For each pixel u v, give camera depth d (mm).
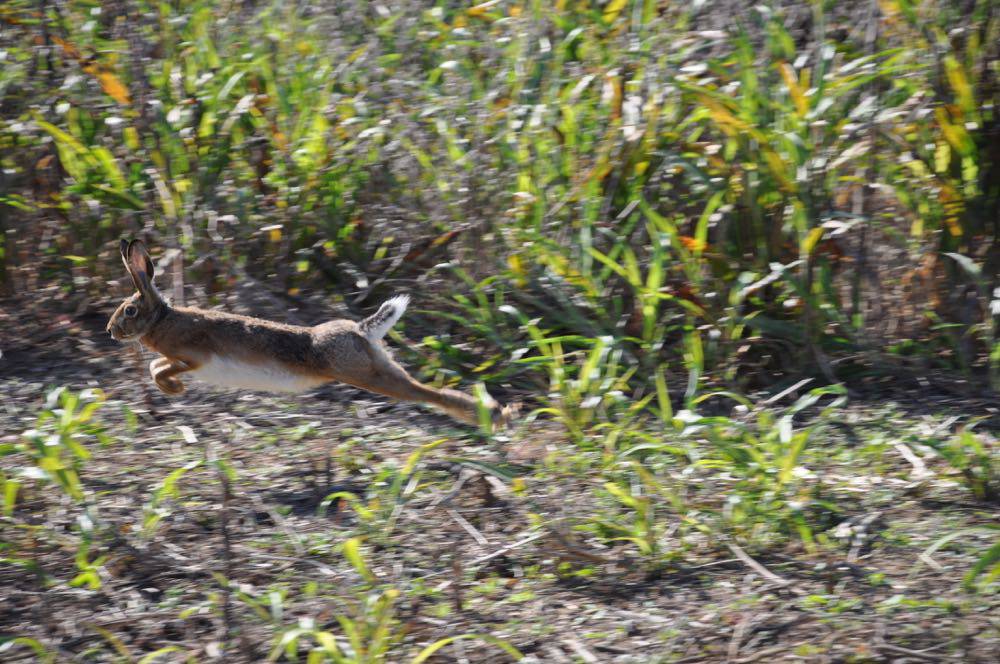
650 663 6785
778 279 11922
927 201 12023
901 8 12164
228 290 12719
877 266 11984
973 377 11414
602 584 7836
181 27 14477
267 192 13711
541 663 6844
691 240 11703
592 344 11430
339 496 9188
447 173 13008
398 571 8000
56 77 14195
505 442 10195
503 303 12406
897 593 7547
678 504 8523
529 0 13859
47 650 6938
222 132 13320
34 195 13820
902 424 10492
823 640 6945
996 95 11891
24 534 8438
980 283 11273
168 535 8484
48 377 11641
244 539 8477
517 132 13102
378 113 13516
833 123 12133
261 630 7219
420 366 11789
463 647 7039
